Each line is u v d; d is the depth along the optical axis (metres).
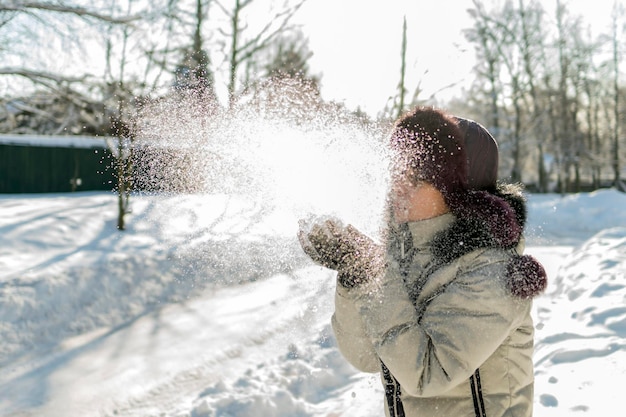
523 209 1.40
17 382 5.19
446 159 1.22
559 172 37.28
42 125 20.30
